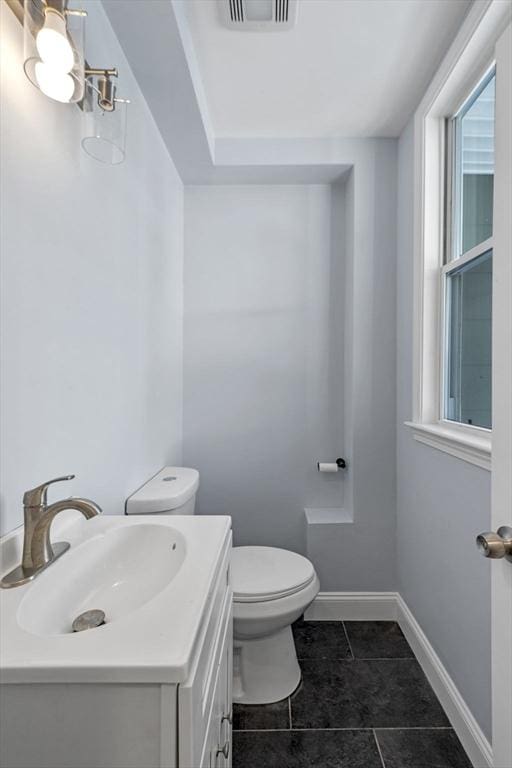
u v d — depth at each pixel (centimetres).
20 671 46
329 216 206
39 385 80
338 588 188
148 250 150
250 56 136
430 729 128
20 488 74
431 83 147
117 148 87
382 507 188
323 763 117
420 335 160
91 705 47
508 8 107
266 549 167
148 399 150
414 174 164
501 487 78
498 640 79
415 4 116
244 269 207
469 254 137
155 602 59
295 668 148
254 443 207
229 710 95
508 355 77
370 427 188
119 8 106
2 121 69
